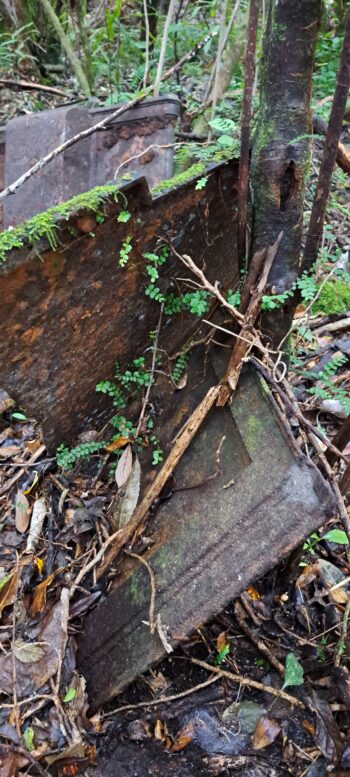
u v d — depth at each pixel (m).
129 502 1.95
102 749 1.69
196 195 1.80
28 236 1.46
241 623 1.93
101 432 2.15
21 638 1.75
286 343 1.84
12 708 1.65
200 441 1.81
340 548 2.18
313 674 1.85
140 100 2.43
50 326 1.69
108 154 2.53
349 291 3.07
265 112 1.60
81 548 1.97
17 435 2.08
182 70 4.09
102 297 1.77
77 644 1.82
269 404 1.59
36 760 1.58
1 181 2.73
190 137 2.96
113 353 1.97
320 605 2.00
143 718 1.76
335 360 2.24
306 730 1.74
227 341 1.92
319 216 1.60
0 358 1.67
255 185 1.68
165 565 1.65
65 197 2.49
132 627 1.68
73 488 2.07
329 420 2.46
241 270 1.83
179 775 1.65
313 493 1.39
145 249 1.79
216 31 3.22
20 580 1.84
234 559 1.49
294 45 1.49
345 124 4.19
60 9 4.79
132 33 4.49
